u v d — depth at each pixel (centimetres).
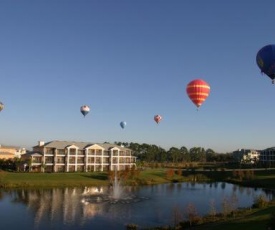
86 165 14725
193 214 5456
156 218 5934
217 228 4359
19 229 5253
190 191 10006
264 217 4444
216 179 14088
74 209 6731
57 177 11462
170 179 13438
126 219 5875
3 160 14038
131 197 8481
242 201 7981
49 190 9444
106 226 5400
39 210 6612
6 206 7000
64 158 14262
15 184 9969
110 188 10362
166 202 7731
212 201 7906
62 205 7156
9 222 5669
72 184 10719
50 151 14012
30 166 13325
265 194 9375
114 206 7125
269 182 12131
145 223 5556
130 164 15900
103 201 7738
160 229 4806
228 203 7150
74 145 14612
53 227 5362
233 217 5103
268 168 17925
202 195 9062
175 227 4819
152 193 9400
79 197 8281
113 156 15512
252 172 14212
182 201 7900
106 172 13738
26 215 6172
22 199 7850
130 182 11950
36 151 14175
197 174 14562
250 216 4769
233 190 10388
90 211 6544
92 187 10419
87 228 5281
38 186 10094
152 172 14550
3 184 9831
